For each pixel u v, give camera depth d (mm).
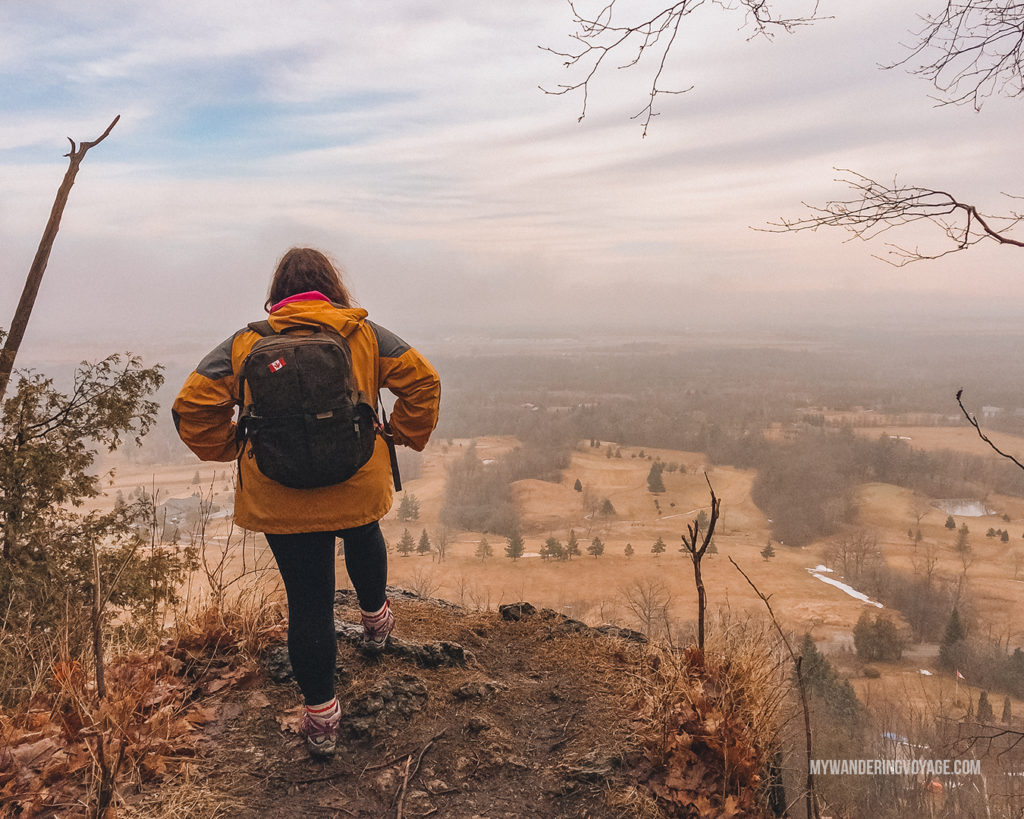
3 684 2605
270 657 2625
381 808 2012
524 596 79125
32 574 5062
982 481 161000
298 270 2156
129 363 6055
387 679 2510
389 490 2117
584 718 2463
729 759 2148
